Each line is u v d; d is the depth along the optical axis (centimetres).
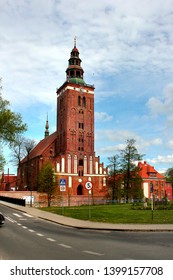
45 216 2798
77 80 8094
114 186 6350
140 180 6019
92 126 8075
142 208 3403
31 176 8250
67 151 7544
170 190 10081
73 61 8369
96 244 1282
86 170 7694
